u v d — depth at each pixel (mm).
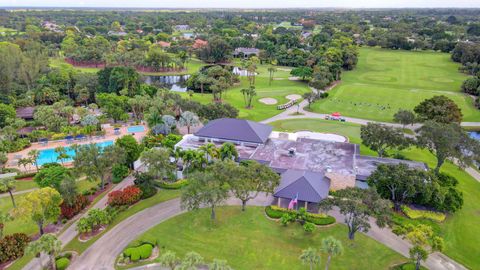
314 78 171250
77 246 58938
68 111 116938
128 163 87750
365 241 60469
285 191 68812
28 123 115500
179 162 87250
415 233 51438
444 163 92812
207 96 163000
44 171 73188
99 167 74125
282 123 125188
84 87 148500
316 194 67875
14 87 147375
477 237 62469
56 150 88125
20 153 97438
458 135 78375
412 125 123688
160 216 67750
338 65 197500
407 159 89438
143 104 125062
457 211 69938
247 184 63438
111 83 147875
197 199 61469
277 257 56469
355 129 118750
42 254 56844
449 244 60156
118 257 56312
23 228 64188
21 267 54219
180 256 56312
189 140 96625
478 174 87750
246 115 133125
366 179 74438
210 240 60500
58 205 63656
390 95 164125
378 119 131000
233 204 72000
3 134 101250
